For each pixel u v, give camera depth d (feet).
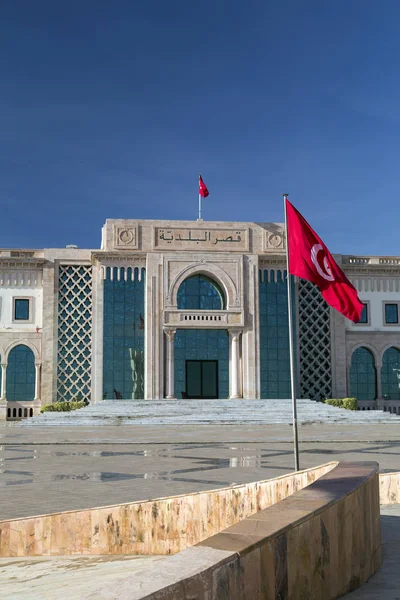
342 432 98.02
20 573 23.43
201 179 166.71
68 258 159.43
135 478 46.78
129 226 157.58
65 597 15.87
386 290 169.58
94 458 62.28
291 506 17.83
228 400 144.25
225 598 12.42
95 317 155.84
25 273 159.84
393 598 18.31
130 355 155.43
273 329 161.17
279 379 159.74
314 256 49.55
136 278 157.58
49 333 156.76
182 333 159.53
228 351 160.15
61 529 29.81
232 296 156.76
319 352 162.61
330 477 22.31
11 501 37.24
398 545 25.40
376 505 22.98
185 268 156.25
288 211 49.16
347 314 52.16
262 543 14.23
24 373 158.30
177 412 130.82
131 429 107.86
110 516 29.86
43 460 60.80
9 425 117.70
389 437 86.58
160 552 29.63
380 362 167.12
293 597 15.64
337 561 18.43
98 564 24.84
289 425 117.70
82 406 147.74
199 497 30.14
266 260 161.48
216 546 13.57
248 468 52.44
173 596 10.85
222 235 159.63
